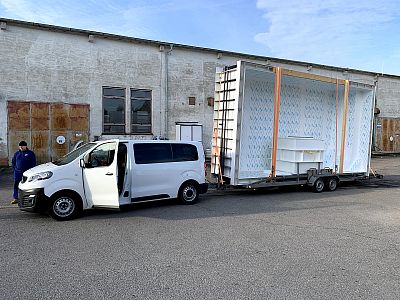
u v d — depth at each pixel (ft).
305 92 42.65
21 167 29.22
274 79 37.86
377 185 44.42
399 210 28.50
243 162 38.29
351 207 29.68
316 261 16.66
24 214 26.08
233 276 14.79
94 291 13.32
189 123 65.46
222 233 21.22
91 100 56.90
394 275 15.10
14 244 18.93
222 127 35.76
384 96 97.09
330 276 14.90
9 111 51.13
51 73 53.72
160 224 23.31
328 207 29.60
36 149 53.01
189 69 65.98
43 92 53.26
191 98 66.33
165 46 63.10
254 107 38.99
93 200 25.22
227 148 35.29
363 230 22.22
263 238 20.25
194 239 19.94
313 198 34.32
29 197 23.43
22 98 51.90
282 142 39.09
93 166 25.14
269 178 35.63
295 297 12.93
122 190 26.43
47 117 53.62
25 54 51.88
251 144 38.91
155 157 28.45
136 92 61.21
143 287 13.69
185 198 30.30
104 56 57.77
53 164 25.57
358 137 44.65
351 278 14.73
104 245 18.79
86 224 23.22
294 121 42.09
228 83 35.17
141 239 19.90
